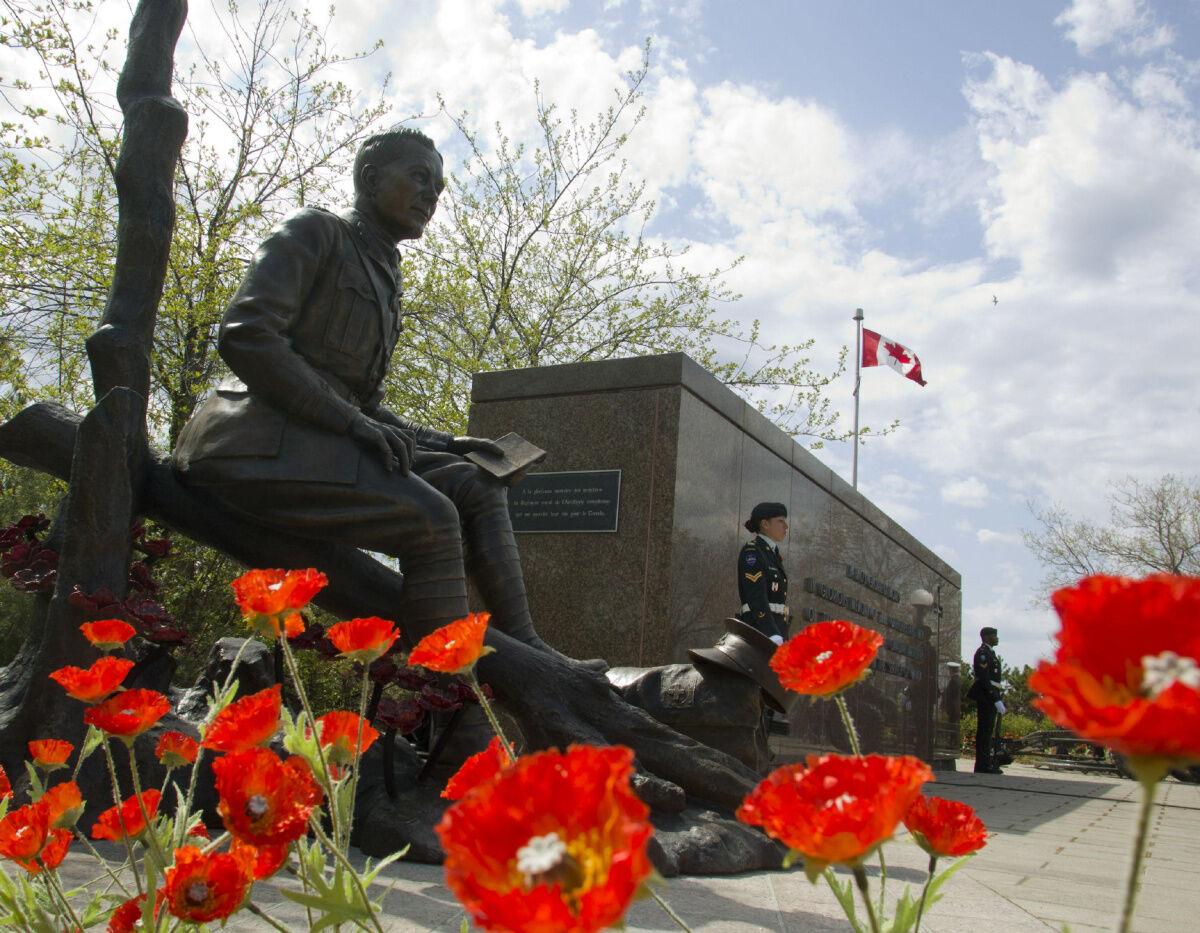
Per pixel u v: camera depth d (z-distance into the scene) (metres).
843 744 10.95
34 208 12.83
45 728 3.55
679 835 3.72
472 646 1.06
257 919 2.46
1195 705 0.43
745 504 8.54
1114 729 0.44
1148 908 3.56
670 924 2.69
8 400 12.80
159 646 3.93
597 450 7.67
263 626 1.27
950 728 17.70
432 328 16.62
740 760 4.69
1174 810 8.85
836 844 0.62
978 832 1.00
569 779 0.50
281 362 4.02
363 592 4.41
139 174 4.27
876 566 13.11
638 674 4.96
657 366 7.61
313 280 4.29
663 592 7.12
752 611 6.94
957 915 3.07
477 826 0.49
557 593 7.48
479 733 4.14
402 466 4.14
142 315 4.21
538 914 0.42
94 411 3.91
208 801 3.65
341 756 1.37
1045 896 3.64
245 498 4.03
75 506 3.83
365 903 1.05
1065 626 0.50
